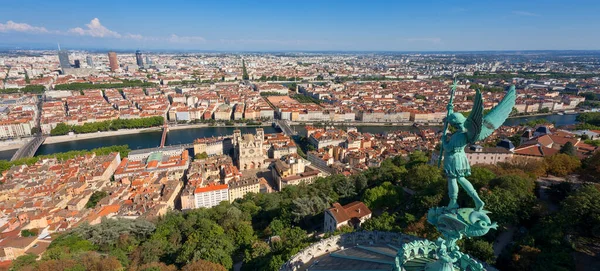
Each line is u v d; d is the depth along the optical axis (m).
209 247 188.50
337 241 129.38
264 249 184.25
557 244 139.62
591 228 145.75
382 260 100.62
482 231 68.44
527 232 159.25
